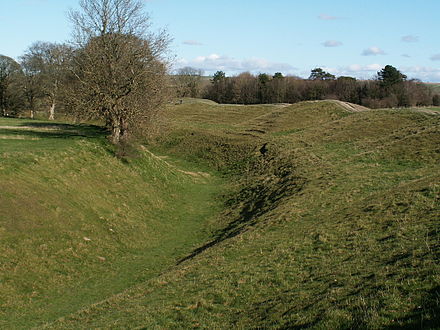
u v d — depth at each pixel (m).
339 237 17.52
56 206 23.78
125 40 38.97
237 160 51.25
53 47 82.56
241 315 12.23
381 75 115.94
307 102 76.38
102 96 37.41
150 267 22.08
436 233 14.56
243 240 20.84
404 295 10.02
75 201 25.83
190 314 12.95
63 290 18.34
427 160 31.25
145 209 30.83
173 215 31.92
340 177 29.50
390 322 8.80
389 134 45.00
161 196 35.06
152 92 40.09
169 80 43.16
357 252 15.12
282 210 24.50
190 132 65.50
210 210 34.16
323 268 14.45
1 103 84.94
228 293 14.12
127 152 37.72
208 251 21.20
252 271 15.78
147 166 39.25
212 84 155.00
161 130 46.03
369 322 8.95
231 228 26.75
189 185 41.66
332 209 22.59
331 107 71.00
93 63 37.88
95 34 38.62
